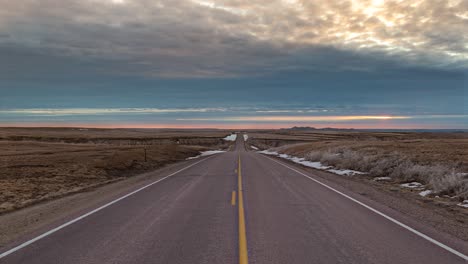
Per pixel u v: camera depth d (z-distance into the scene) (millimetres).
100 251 5461
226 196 11133
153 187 13523
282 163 27828
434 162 19375
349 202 10109
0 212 9242
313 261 5000
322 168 23797
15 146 45219
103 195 11766
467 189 11312
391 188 13719
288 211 8703
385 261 5020
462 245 5859
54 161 23312
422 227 7129
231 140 127750
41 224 7461
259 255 5258
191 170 21312
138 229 6855
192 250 5504
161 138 102312
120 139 92188
